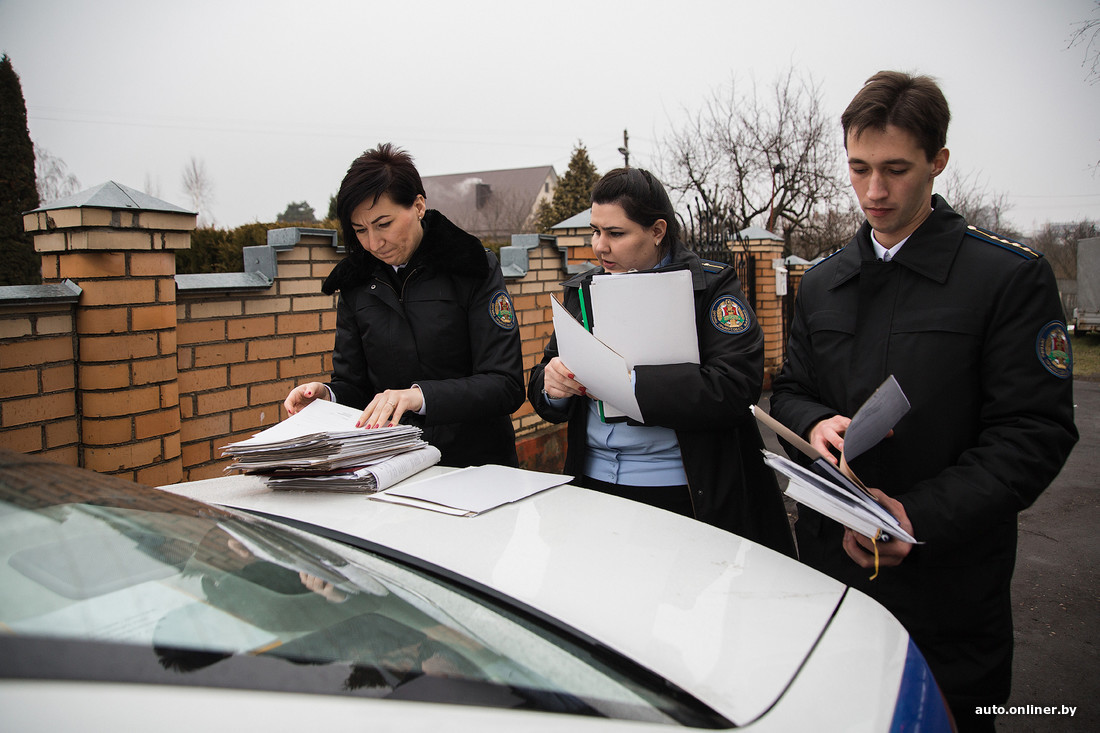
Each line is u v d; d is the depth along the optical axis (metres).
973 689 1.42
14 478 0.99
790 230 18.44
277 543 1.04
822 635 0.96
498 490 1.47
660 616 0.97
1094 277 16.31
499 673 0.79
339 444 1.44
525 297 4.28
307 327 2.99
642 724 0.73
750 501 1.88
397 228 1.87
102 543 0.87
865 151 1.37
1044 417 1.30
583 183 30.84
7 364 2.02
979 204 18.97
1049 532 4.05
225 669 0.68
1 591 0.72
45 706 0.57
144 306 2.28
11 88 8.94
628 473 1.90
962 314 1.37
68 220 2.13
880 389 1.18
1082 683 2.44
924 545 1.29
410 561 1.12
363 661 0.76
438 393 1.80
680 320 1.68
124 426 2.24
